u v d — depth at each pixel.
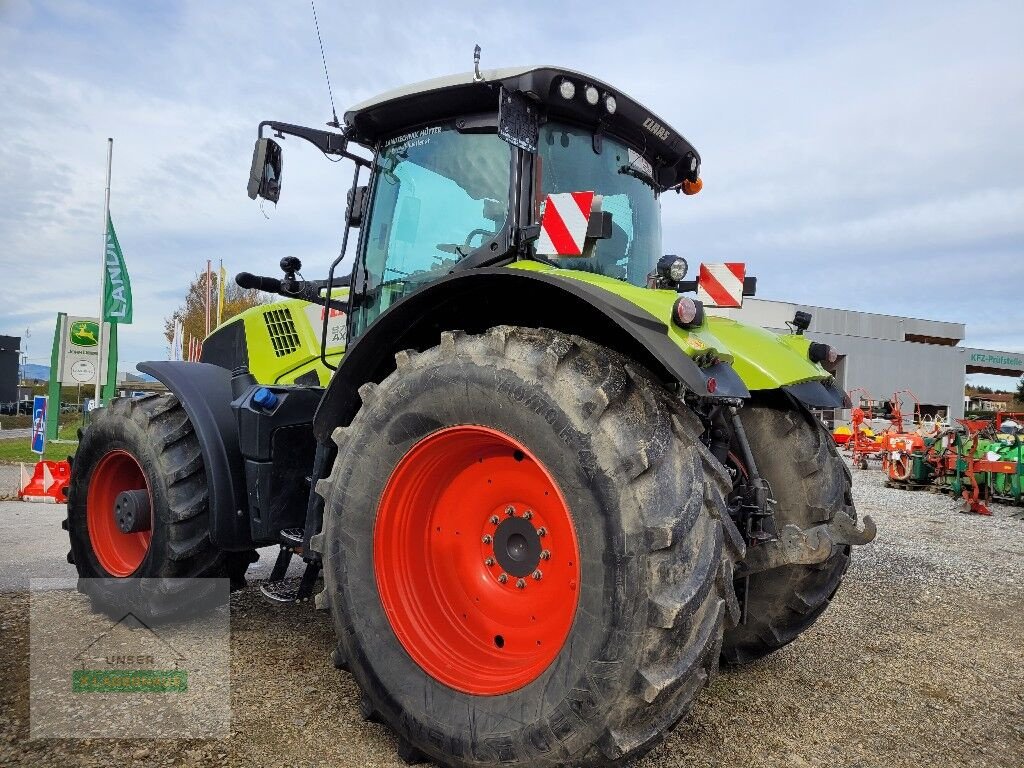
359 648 2.52
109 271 13.96
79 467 4.10
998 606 4.48
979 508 8.48
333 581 2.62
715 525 2.09
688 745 2.58
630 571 1.98
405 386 2.55
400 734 2.40
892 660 3.51
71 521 4.12
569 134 3.06
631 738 1.97
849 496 3.38
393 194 3.33
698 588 1.97
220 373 3.90
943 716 2.89
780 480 3.14
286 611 3.97
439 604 2.62
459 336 2.51
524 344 2.33
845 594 4.70
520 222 2.83
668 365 2.08
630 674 1.95
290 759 2.39
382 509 2.56
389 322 2.72
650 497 2.01
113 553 4.03
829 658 3.52
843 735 2.70
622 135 3.30
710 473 2.19
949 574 5.30
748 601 3.19
